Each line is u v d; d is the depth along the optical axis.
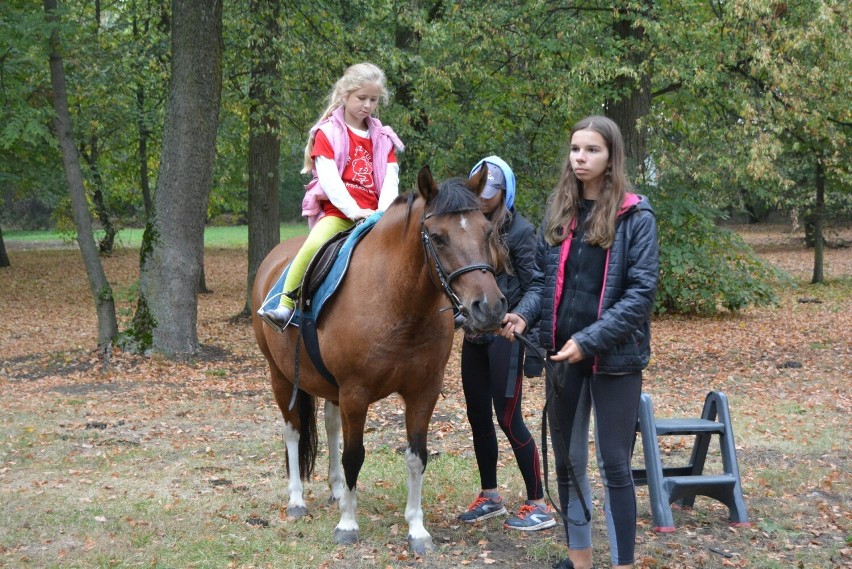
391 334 3.77
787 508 4.92
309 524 4.58
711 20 13.41
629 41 13.10
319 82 13.27
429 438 6.78
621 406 3.35
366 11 13.28
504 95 15.23
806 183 21.17
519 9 13.73
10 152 18.83
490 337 4.36
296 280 4.28
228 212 52.72
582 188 3.47
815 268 20.53
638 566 4.00
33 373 10.34
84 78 15.05
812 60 13.05
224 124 17.52
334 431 4.93
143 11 14.89
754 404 8.09
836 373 9.87
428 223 3.47
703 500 5.14
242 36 13.15
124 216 32.22
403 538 4.38
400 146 4.50
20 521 4.65
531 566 4.01
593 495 5.12
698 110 14.64
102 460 6.07
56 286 22.12
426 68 13.02
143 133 20.16
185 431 7.07
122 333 11.11
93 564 4.04
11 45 10.72
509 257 4.15
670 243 15.02
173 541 4.34
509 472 5.68
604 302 3.27
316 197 4.39
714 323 14.71
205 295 20.47
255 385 9.47
